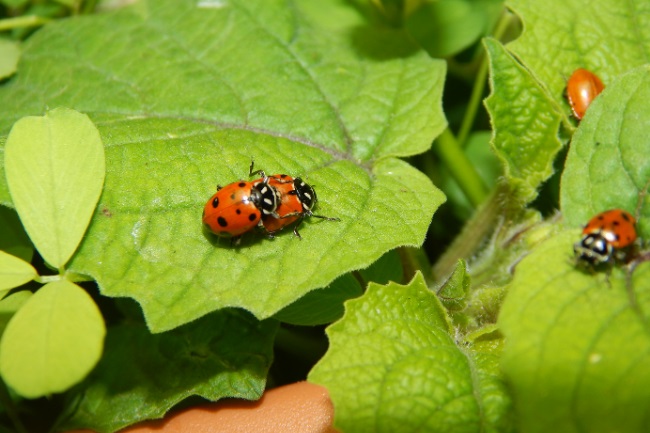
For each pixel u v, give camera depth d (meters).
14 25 0.17
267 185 0.14
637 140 0.14
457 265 0.14
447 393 0.13
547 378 0.12
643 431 0.12
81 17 0.16
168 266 0.14
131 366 0.15
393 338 0.14
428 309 0.14
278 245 0.14
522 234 0.15
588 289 0.13
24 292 0.14
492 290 0.14
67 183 0.14
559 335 0.13
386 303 0.14
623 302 0.13
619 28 0.15
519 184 0.15
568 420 0.12
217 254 0.14
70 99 0.15
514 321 0.13
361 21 0.17
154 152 0.14
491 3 0.17
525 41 0.15
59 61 0.16
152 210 0.14
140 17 0.16
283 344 0.16
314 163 0.15
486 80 0.17
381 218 0.14
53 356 0.13
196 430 0.14
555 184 0.16
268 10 0.16
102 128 0.15
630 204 0.14
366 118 0.15
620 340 0.13
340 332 0.14
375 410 0.13
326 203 0.14
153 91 0.15
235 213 0.14
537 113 0.15
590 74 0.15
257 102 0.15
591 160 0.14
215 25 0.16
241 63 0.16
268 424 0.14
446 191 0.17
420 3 0.17
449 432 0.13
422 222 0.14
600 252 0.13
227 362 0.15
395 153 0.15
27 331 0.13
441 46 0.17
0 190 0.14
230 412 0.14
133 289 0.14
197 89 0.15
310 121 0.15
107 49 0.16
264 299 0.14
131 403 0.15
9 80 0.16
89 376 0.15
